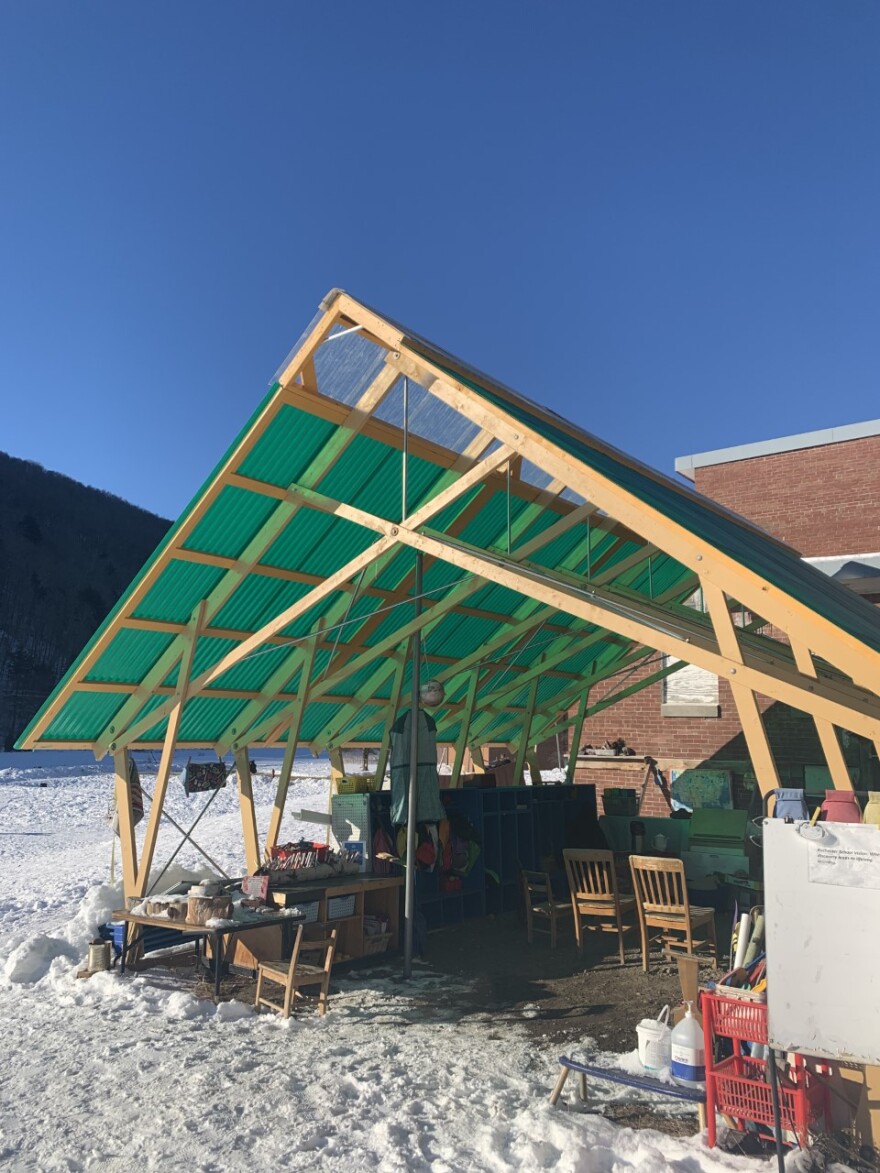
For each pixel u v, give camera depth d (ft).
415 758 25.31
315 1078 16.37
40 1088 16.20
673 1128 13.98
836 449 49.67
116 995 22.44
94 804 86.07
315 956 24.70
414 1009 21.22
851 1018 11.79
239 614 27.48
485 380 22.02
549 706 43.55
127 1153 13.43
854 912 11.96
